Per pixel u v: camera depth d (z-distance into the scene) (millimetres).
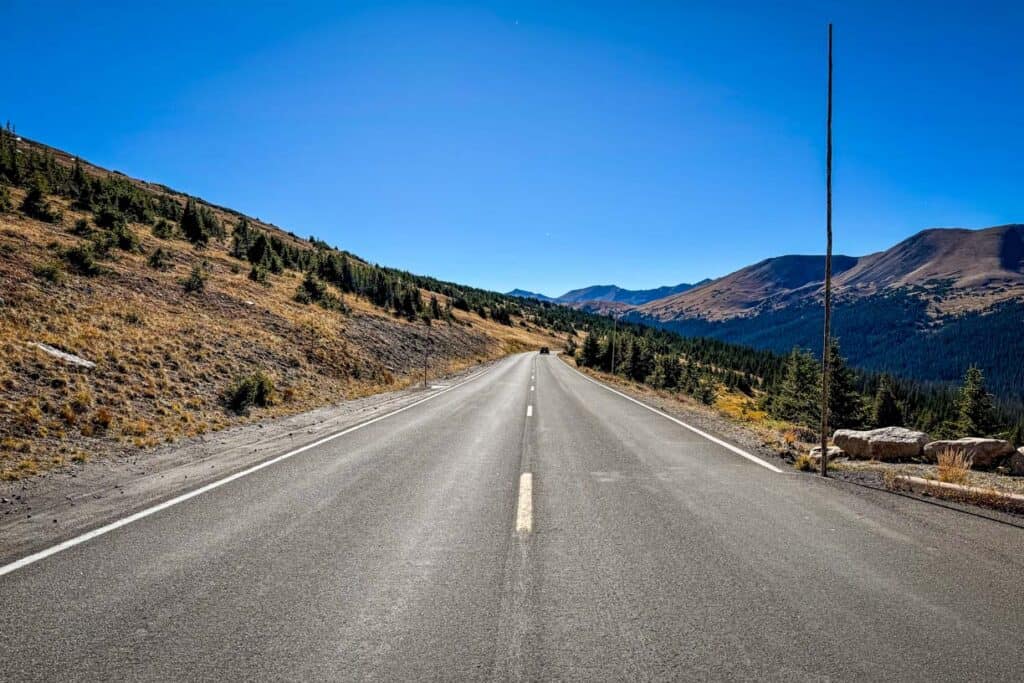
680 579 3996
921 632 3221
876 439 8664
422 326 60594
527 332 138625
